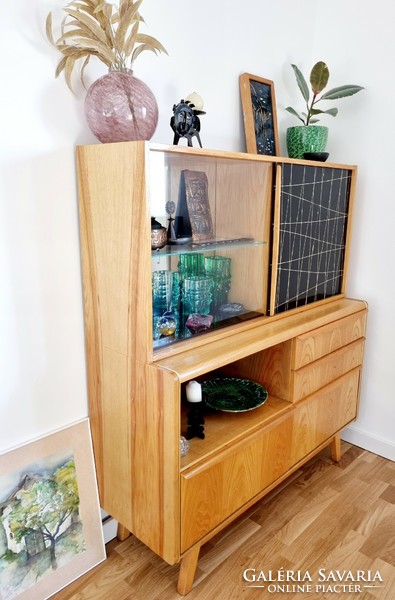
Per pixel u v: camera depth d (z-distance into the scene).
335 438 1.97
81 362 1.41
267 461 1.51
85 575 1.42
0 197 1.15
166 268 1.33
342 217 1.89
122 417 1.30
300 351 1.57
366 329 2.05
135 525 1.35
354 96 1.92
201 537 1.30
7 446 1.28
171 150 1.12
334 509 1.71
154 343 1.28
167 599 1.33
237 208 1.53
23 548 1.28
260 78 1.79
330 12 1.94
